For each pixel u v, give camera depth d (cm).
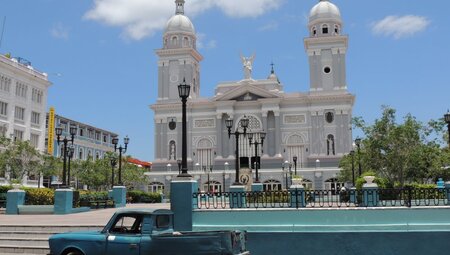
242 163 7400
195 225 1872
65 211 2906
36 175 5869
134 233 1254
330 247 1738
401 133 3684
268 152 7394
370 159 3838
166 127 7781
